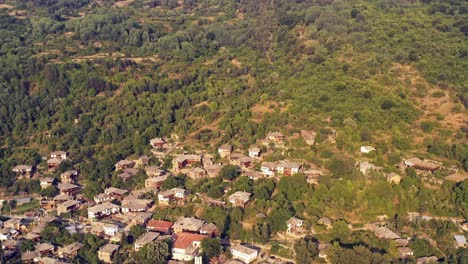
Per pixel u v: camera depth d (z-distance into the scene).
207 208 156.88
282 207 152.25
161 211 164.00
